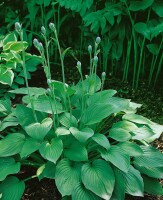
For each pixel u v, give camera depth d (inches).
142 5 78.1
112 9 81.5
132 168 56.4
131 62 92.1
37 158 61.6
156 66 91.4
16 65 85.0
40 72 96.8
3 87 83.7
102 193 50.7
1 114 66.1
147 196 58.7
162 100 84.9
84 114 60.0
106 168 54.1
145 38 85.1
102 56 97.3
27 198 58.6
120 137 57.5
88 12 87.8
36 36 105.1
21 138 58.9
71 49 101.7
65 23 99.0
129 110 66.4
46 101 62.9
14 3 105.3
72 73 95.8
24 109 62.2
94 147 59.7
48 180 61.9
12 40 88.1
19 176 62.7
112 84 90.4
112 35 85.5
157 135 63.2
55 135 59.6
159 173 57.9
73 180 52.9
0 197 53.0
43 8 99.6
